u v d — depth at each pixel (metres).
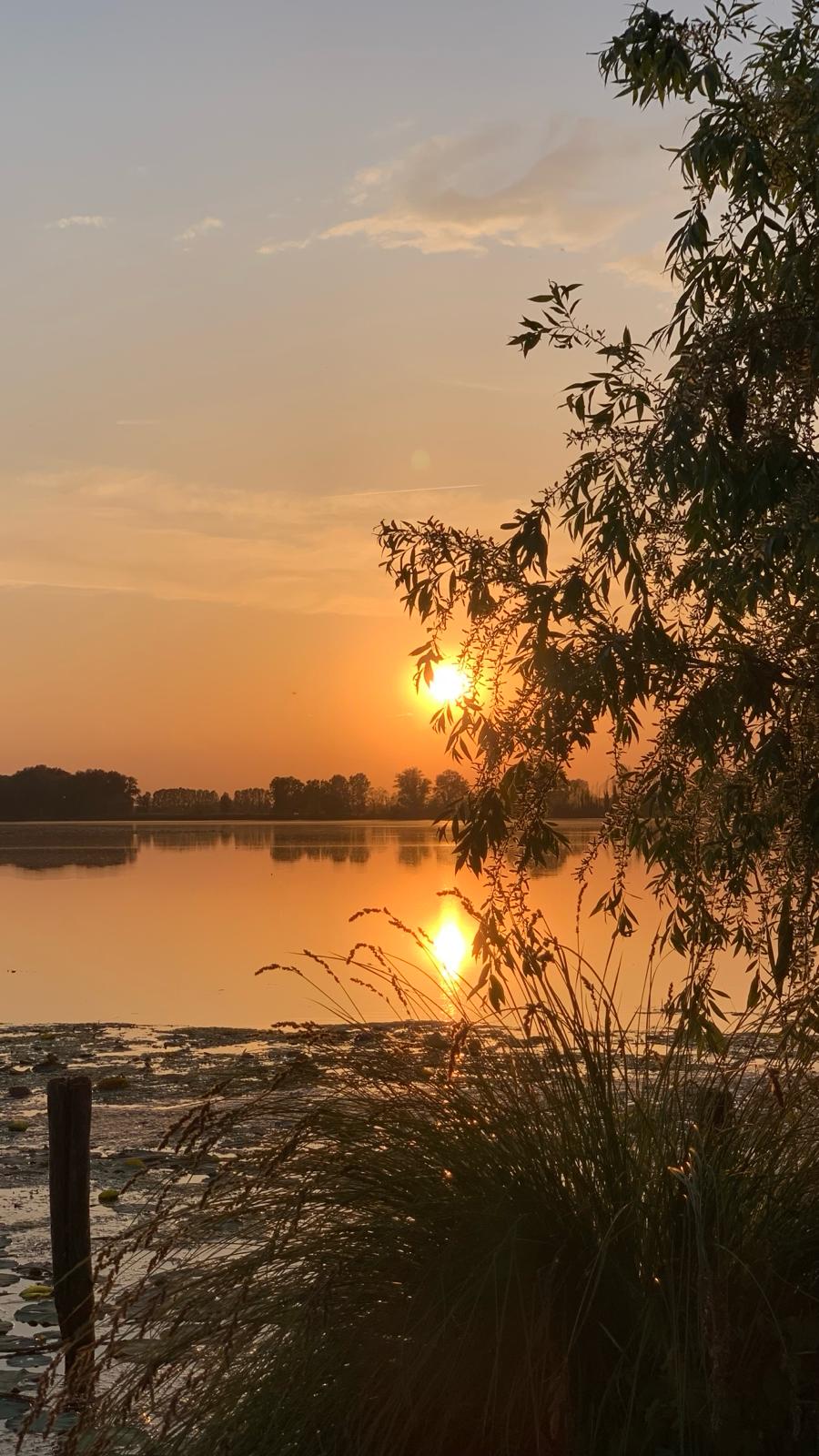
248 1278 4.20
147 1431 4.25
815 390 4.66
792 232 4.71
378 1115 4.63
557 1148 4.53
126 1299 4.49
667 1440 3.96
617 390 4.86
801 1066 4.82
